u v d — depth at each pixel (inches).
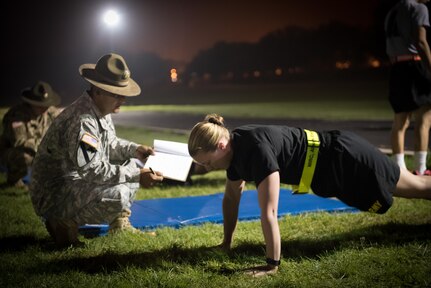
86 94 160.4
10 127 261.3
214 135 131.0
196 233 172.9
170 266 141.0
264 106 973.8
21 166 261.3
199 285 126.2
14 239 172.2
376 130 512.7
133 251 154.4
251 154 131.9
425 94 239.1
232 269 136.9
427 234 162.9
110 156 180.1
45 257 151.3
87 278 133.2
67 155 158.4
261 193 128.9
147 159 175.5
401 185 145.7
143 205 213.2
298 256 146.9
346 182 140.3
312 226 179.6
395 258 138.9
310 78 2662.4
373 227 174.9
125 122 711.1
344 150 139.1
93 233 179.0
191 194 245.0
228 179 148.3
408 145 399.9
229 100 1258.6
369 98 1150.3
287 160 136.6
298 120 652.7
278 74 3174.2
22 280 132.3
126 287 125.8
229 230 155.9
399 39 241.9
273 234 128.5
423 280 123.6
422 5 237.0
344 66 3211.1
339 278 129.2
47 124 267.1
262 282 125.7
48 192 161.6
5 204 223.9
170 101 1296.8
